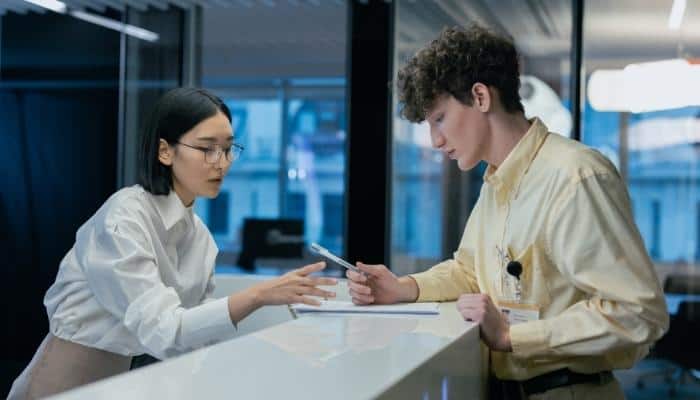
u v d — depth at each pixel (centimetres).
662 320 168
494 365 188
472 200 657
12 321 808
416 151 657
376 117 710
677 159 600
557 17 615
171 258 217
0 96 814
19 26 802
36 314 810
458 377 146
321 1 712
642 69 597
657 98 598
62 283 209
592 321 167
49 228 818
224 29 891
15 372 756
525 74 620
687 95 593
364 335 143
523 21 622
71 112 809
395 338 141
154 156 208
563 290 179
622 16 599
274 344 129
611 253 167
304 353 122
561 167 174
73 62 800
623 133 604
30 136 820
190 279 223
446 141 188
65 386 207
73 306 207
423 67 184
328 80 1247
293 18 815
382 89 705
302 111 1304
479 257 198
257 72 1175
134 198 205
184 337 186
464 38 183
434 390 127
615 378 188
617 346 166
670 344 605
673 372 602
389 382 104
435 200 660
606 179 172
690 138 596
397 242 661
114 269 193
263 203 1339
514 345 168
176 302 193
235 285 286
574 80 605
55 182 815
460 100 183
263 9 763
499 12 625
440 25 634
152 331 188
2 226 817
